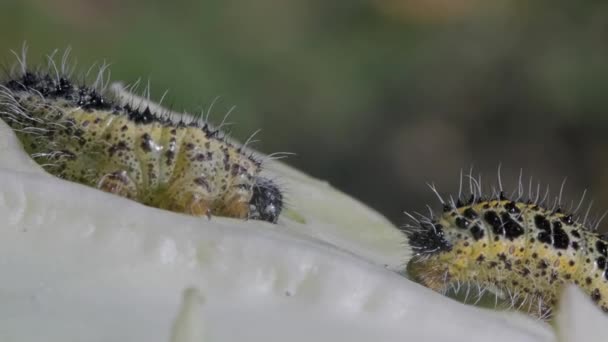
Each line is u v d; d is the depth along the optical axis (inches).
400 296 5.3
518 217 6.1
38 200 5.2
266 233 5.4
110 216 5.2
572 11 15.1
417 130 15.0
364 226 6.6
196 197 5.9
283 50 13.9
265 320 5.2
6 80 6.1
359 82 14.7
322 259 5.3
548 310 6.1
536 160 15.2
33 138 5.9
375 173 14.7
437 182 15.0
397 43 15.0
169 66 11.6
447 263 6.1
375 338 5.2
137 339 5.0
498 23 15.1
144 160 5.9
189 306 4.9
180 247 5.2
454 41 15.1
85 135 5.9
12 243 5.2
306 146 14.1
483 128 15.4
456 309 5.3
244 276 5.2
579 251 6.2
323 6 14.7
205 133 6.0
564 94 15.1
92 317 5.0
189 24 12.4
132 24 11.3
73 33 10.7
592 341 5.2
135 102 6.4
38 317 5.0
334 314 5.2
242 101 12.9
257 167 6.1
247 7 13.4
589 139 15.1
